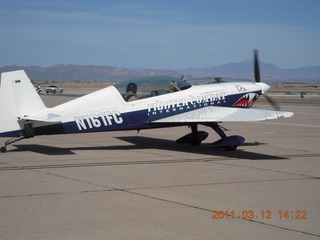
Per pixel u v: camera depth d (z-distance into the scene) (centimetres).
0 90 1045
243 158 1071
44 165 948
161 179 811
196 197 680
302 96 5016
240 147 1277
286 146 1304
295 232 529
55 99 4297
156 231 525
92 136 1527
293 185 771
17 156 1072
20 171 877
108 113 1132
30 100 1069
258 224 555
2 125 1050
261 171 899
